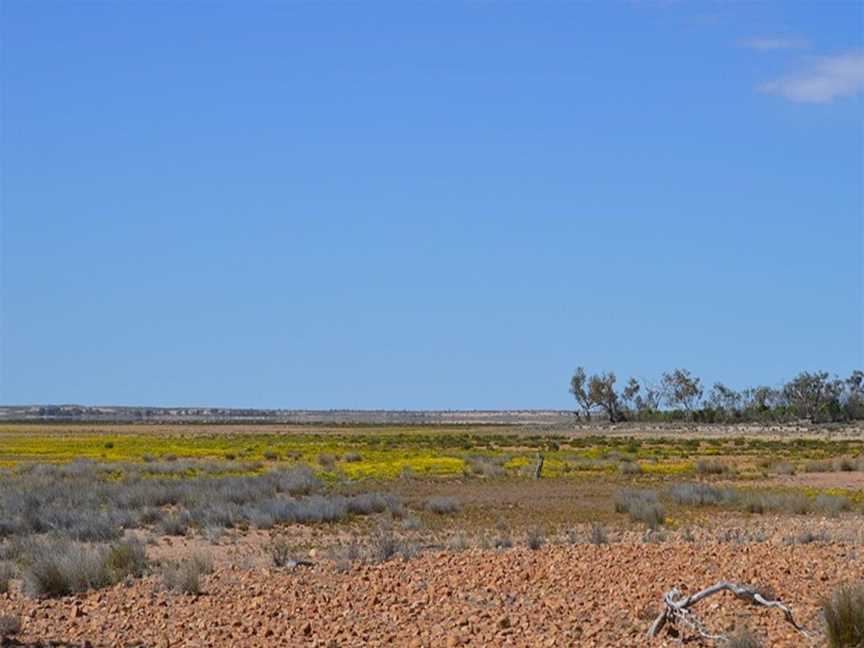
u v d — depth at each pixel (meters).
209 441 105.56
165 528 32.88
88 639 16.73
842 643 13.95
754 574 19.30
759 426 163.12
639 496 42.12
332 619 17.61
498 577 20.36
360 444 100.44
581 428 169.12
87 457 75.38
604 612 16.88
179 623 17.62
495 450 87.56
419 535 31.59
